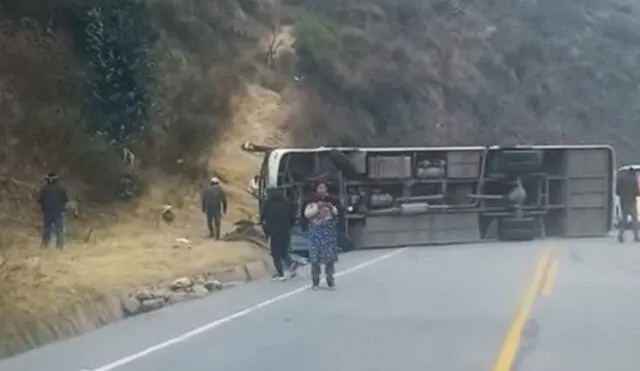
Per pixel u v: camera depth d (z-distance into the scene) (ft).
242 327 45.42
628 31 248.11
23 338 40.52
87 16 115.75
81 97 111.34
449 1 210.79
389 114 166.20
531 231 110.63
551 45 226.58
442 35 199.11
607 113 222.28
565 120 212.23
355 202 102.83
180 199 113.91
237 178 125.18
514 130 194.90
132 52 117.29
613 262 79.05
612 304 52.65
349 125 155.22
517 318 47.37
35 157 100.07
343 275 70.79
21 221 89.20
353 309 51.52
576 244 102.63
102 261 66.74
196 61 140.36
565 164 114.11
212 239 93.86
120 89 115.03
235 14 158.20
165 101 125.90
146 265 65.92
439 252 94.48
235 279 69.56
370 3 185.88
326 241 62.08
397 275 70.28
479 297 56.24
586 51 231.91
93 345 41.01
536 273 70.03
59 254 70.69
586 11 253.44
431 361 35.88
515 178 111.24
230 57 148.77
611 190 115.44
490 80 203.92
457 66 193.88
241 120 139.33
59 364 36.24
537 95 211.00
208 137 128.06
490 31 214.48
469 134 181.98
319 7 177.47
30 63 107.14
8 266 57.16
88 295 49.93
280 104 146.92
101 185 105.29
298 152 99.71
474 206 109.40
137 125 116.88
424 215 106.63
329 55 158.61
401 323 46.11
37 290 49.34
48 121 103.35
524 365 34.99
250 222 98.63
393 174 105.19
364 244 102.89
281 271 69.51
